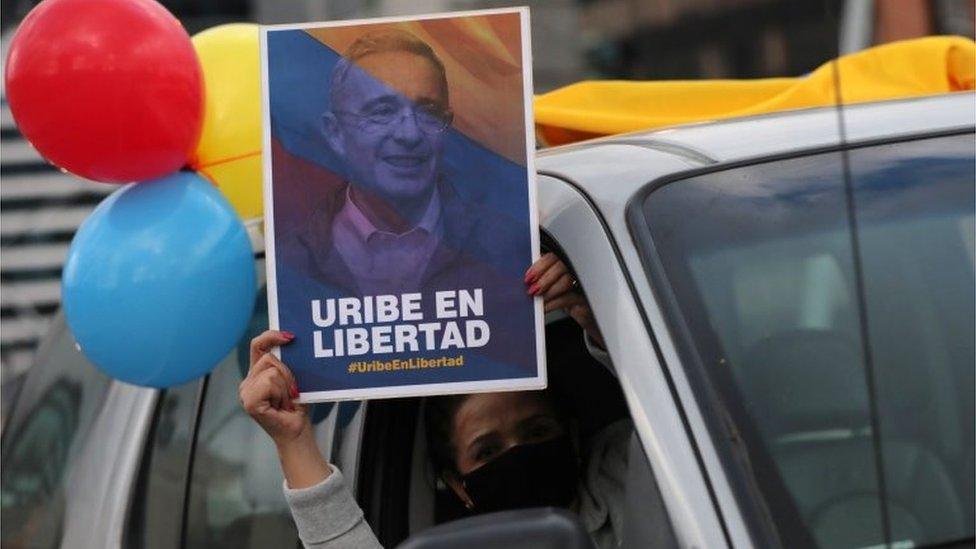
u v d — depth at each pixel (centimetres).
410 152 280
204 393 368
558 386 316
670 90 372
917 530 233
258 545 341
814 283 255
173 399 375
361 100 282
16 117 311
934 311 253
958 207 265
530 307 276
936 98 303
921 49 358
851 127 287
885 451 238
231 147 342
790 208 266
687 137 294
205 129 341
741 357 246
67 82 302
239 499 348
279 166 284
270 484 342
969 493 236
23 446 419
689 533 228
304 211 283
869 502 234
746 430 237
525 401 313
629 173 280
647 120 364
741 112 356
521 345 276
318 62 284
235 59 346
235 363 360
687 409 238
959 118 288
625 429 305
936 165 273
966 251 258
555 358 316
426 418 323
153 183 314
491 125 278
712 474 231
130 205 310
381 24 281
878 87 355
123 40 303
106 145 305
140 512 370
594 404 313
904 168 273
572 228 274
